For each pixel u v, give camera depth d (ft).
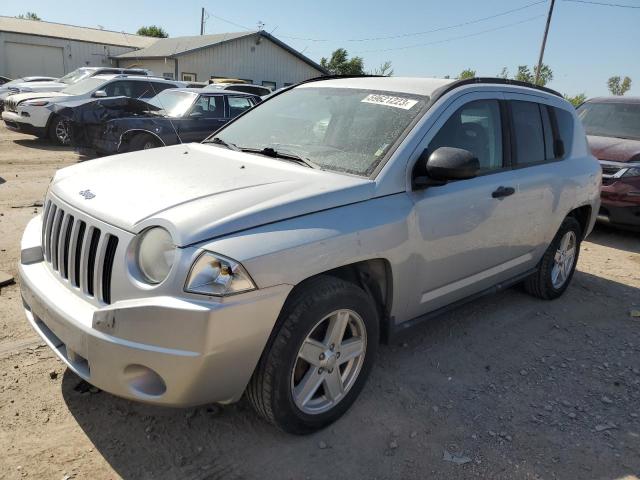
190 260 7.58
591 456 9.52
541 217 14.21
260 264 7.88
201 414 9.83
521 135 13.60
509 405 10.91
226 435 9.35
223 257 7.67
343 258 8.93
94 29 132.46
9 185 27.63
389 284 10.26
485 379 11.83
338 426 9.82
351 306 9.32
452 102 11.51
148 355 7.58
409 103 11.43
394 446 9.38
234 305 7.64
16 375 10.56
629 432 10.29
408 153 10.41
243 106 38.37
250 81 108.88
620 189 23.45
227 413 9.92
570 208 15.39
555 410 10.85
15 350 11.44
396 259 9.98
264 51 109.40
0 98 60.03
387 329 10.73
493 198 12.19
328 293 8.86
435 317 11.99
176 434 9.29
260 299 7.89
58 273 9.34
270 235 8.18
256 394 8.70
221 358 7.75
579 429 10.28
